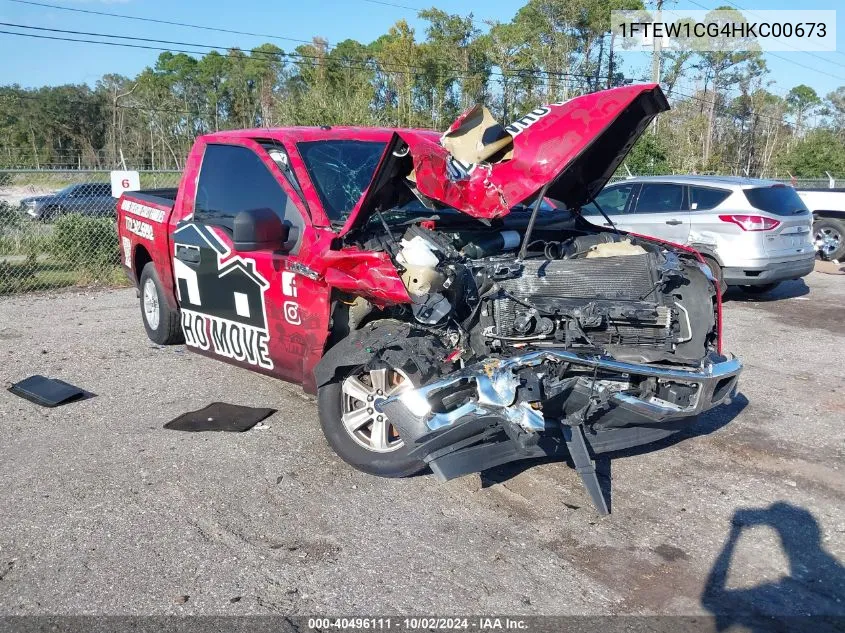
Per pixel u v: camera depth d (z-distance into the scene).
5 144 54.09
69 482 4.38
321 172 4.94
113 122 52.62
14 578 3.43
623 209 10.87
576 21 42.84
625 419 4.22
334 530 3.90
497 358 3.90
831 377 6.87
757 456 5.00
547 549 3.78
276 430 5.20
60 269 11.38
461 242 4.68
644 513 4.18
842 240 14.88
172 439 5.02
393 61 41.81
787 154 44.09
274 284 4.86
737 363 4.56
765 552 3.80
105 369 6.59
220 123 61.88
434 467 3.88
